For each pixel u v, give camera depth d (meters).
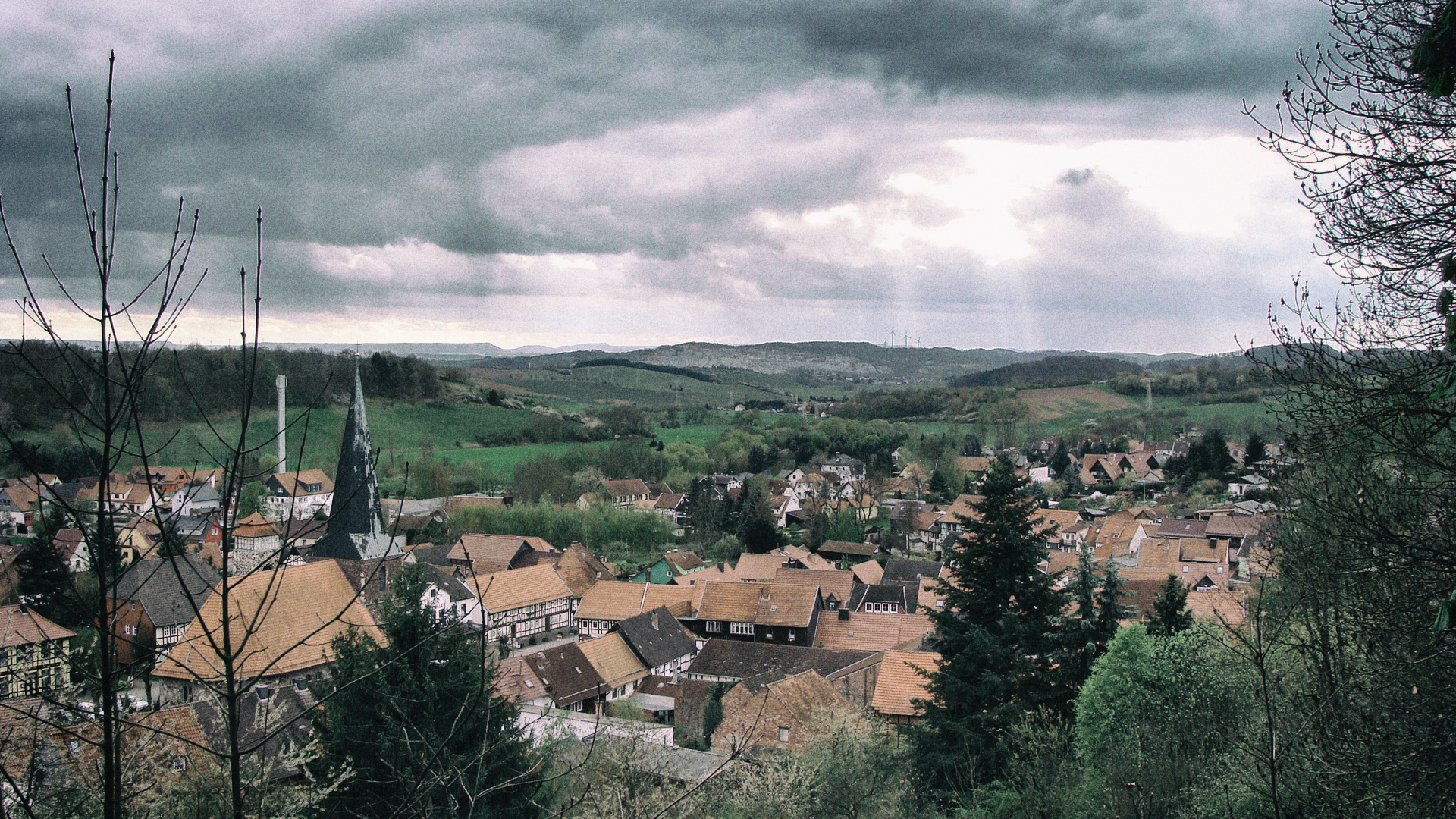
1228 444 164.50
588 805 23.17
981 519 33.62
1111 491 158.25
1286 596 19.70
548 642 87.56
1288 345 16.36
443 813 13.67
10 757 13.46
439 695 21.12
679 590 89.62
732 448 197.75
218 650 7.54
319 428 142.75
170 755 16.95
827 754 33.50
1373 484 15.88
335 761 20.66
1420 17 13.82
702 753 45.75
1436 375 13.56
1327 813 16.31
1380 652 16.05
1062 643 36.19
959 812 28.19
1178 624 40.03
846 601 91.19
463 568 93.44
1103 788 26.05
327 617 49.66
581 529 121.31
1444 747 13.21
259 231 7.68
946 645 32.84
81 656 8.90
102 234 7.24
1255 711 23.92
